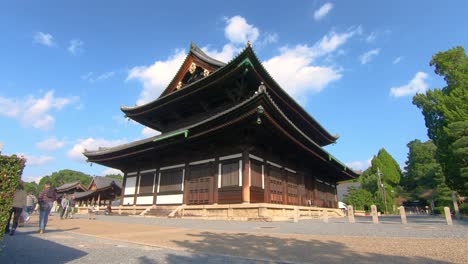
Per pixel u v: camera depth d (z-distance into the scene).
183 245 9.09
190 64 31.98
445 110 30.56
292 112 33.22
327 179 40.94
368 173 80.19
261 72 25.45
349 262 6.46
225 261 6.70
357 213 52.72
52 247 8.65
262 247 8.66
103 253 7.67
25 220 16.75
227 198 22.61
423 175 78.50
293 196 29.19
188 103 30.73
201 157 25.88
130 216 26.27
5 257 6.99
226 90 27.34
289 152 27.67
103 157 33.16
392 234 11.44
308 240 10.01
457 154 25.98
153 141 26.14
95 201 57.16
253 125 21.22
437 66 40.22
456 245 8.33
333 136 42.69
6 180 5.04
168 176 28.52
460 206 33.56
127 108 33.75
